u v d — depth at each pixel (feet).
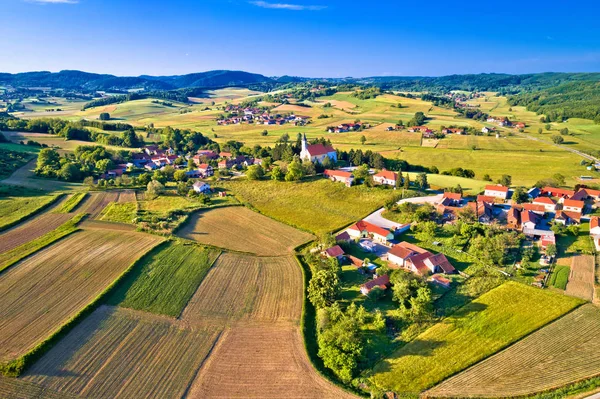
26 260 265.54
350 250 296.51
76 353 181.47
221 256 281.33
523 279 246.27
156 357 180.75
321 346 185.47
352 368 173.17
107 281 241.55
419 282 233.14
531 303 219.61
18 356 176.65
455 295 231.50
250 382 167.53
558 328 197.98
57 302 219.20
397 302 225.97
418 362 178.60
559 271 256.32
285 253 290.15
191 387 164.35
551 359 178.19
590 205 379.55
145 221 340.18
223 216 367.66
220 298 228.63
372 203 395.96
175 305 220.02
